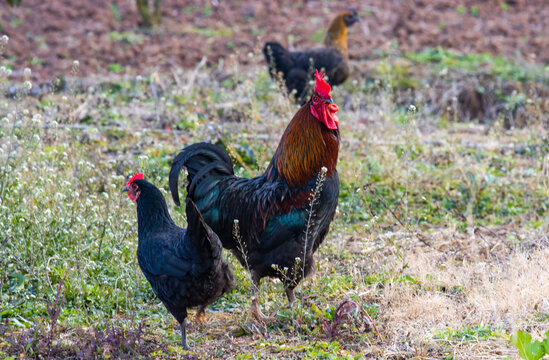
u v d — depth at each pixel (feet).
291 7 126.11
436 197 53.01
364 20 117.39
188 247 28.48
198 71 89.25
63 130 57.06
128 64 94.48
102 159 55.52
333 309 33.09
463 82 83.92
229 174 34.04
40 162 44.27
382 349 29.66
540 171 56.24
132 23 115.34
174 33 110.11
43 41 103.96
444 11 122.72
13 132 43.88
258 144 56.80
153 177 48.88
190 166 33.47
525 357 25.53
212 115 69.67
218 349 30.40
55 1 126.72
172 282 29.17
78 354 28.60
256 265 33.60
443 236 44.91
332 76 73.92
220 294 30.27
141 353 29.58
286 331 32.55
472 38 107.14
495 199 52.06
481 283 36.47
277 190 32.63
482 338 29.84
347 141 61.16
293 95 68.80
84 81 81.46
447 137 63.87
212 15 121.80
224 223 33.53
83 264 36.96
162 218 31.09
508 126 77.30
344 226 46.85
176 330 32.99
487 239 44.29
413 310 32.81
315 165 32.35
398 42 105.40
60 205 38.93
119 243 38.19
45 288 35.37
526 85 84.99
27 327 32.30
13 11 120.26
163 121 66.64
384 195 52.60
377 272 38.60
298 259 32.30
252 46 103.14
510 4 127.75
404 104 81.46
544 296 33.40
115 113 67.15
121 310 34.94
